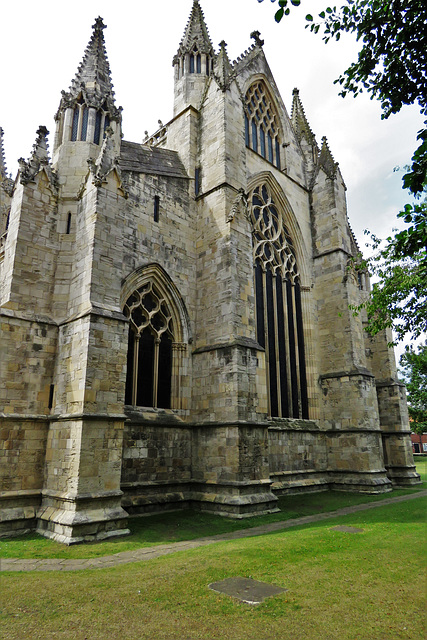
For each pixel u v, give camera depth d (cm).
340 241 3644
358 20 1291
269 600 946
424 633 789
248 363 2403
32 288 2073
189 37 3584
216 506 2192
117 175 2192
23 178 2153
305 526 1877
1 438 1820
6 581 1114
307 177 4006
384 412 3894
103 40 2666
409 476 3662
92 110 2444
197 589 1019
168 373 2519
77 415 1773
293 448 3041
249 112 3550
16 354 1941
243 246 2633
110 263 2069
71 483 1719
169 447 2347
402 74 1243
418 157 1055
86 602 952
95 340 1880
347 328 3441
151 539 1664
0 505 1758
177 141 3061
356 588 1018
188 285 2666
